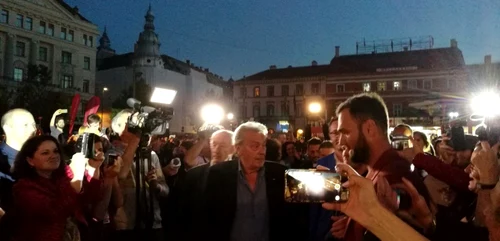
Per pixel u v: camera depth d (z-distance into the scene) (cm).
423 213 163
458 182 254
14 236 302
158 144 1007
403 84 5606
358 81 5891
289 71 6562
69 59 5275
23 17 4797
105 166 381
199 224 336
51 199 309
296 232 332
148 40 6831
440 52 5781
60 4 5178
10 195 367
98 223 379
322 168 191
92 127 535
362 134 196
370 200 138
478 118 402
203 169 358
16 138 398
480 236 221
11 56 4659
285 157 823
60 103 3931
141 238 427
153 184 444
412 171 184
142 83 5259
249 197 328
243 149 325
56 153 328
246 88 6688
